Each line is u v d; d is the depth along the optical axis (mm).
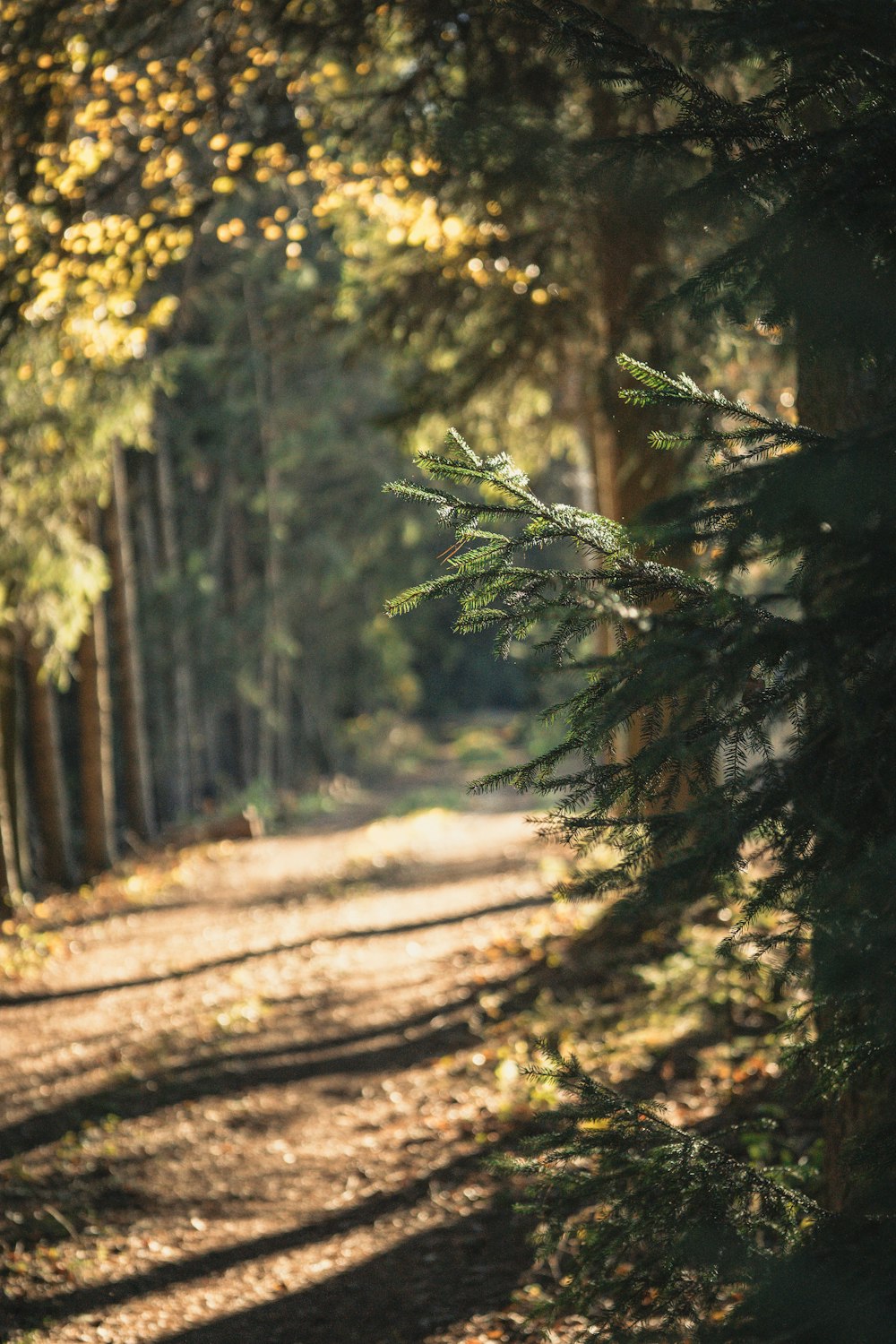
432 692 54219
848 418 3408
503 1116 6152
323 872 16781
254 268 21250
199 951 11734
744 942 2574
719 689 2168
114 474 19719
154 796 26266
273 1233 5449
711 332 5938
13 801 15938
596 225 6008
